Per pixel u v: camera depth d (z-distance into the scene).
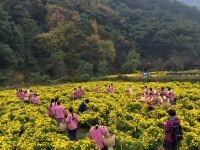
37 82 62.44
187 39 124.00
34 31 95.25
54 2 114.75
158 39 124.88
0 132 24.67
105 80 61.41
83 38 98.31
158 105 31.44
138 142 19.34
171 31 126.94
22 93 37.28
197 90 42.62
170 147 16.75
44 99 39.03
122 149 19.09
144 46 124.75
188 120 24.84
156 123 23.73
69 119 21.75
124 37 121.81
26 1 105.06
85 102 28.08
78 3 119.38
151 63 114.75
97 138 18.20
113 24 127.50
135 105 31.23
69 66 92.56
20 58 84.31
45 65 89.62
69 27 99.19
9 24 87.88
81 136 24.86
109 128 22.61
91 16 118.38
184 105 31.84
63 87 52.09
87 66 87.31
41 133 21.91
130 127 23.80
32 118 26.81
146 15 150.50
